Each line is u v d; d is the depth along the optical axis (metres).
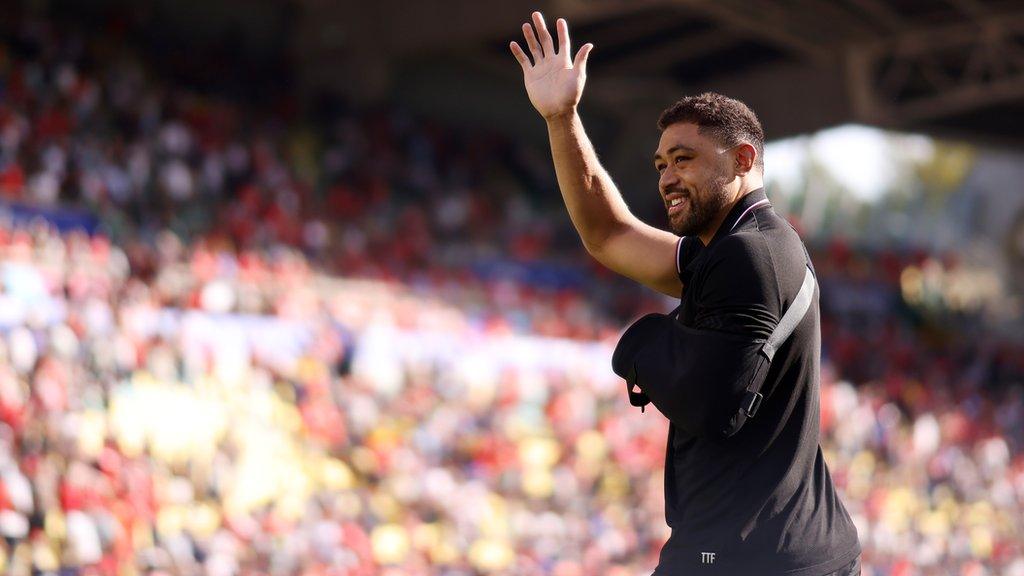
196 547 25.80
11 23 45.72
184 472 28.39
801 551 5.25
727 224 5.51
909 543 40.12
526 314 46.97
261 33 60.00
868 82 59.38
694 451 5.43
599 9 51.22
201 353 32.44
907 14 55.09
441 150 59.41
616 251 6.21
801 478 5.36
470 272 50.16
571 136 6.03
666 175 5.61
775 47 61.00
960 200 107.69
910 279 68.69
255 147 49.38
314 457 32.03
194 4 57.47
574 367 43.22
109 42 51.00
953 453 50.16
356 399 35.03
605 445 38.78
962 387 60.75
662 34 59.53
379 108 58.50
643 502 35.66
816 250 67.44
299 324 35.91
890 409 51.62
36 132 40.34
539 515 33.62
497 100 66.94
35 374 27.09
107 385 28.55
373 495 31.67
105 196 39.84
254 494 28.91
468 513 31.98
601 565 31.69
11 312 28.17
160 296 34.12
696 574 5.30
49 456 24.97
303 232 45.53
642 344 5.44
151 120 45.88
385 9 59.84
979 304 74.69
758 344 5.09
